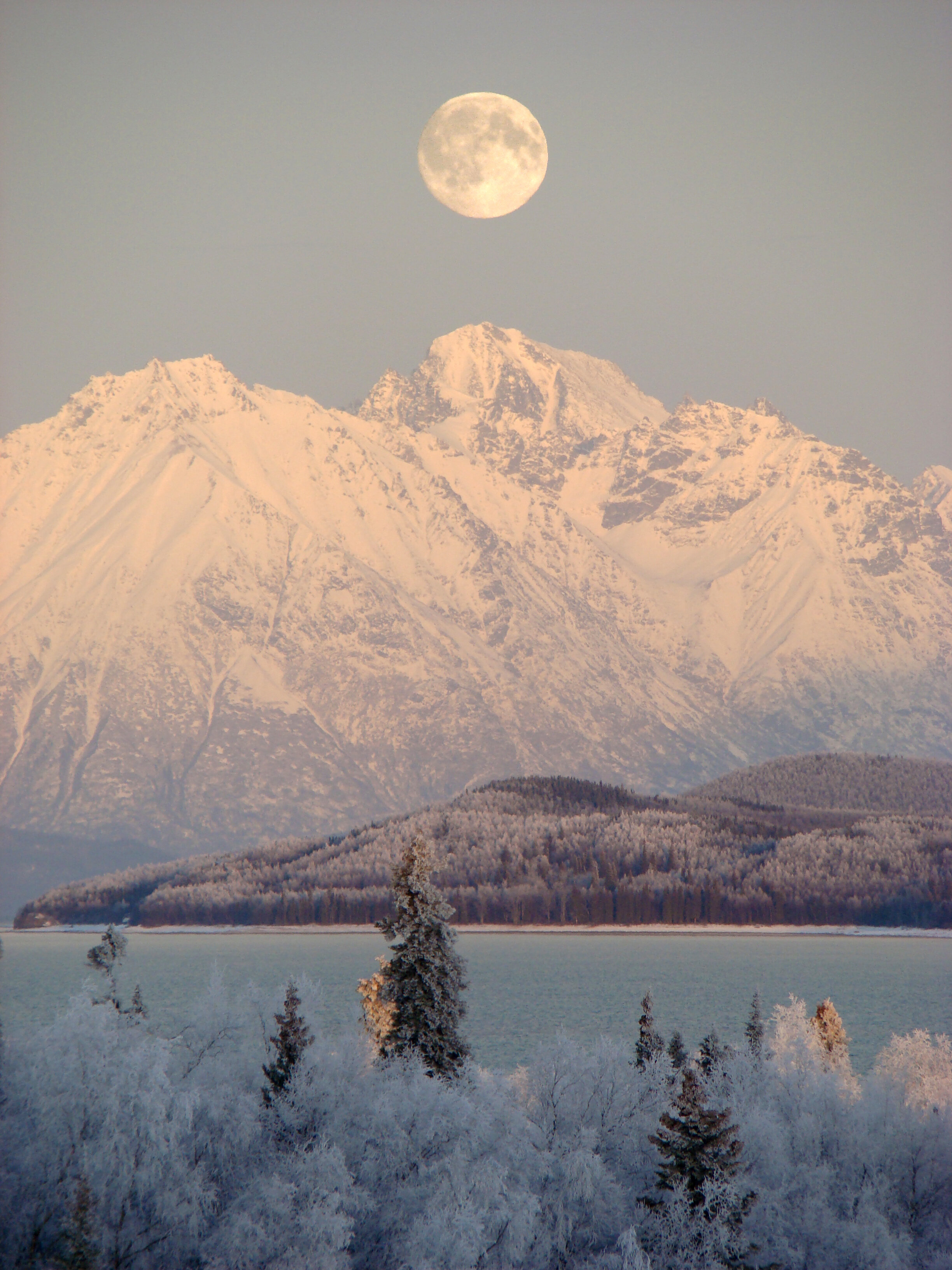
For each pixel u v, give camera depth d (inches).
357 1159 5270.7
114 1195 4697.3
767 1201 5487.2
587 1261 5177.2
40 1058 4817.9
